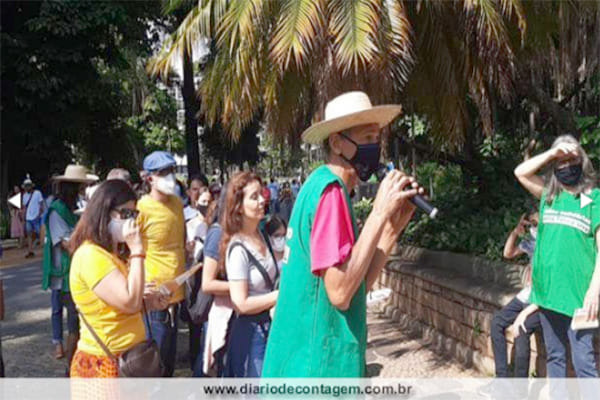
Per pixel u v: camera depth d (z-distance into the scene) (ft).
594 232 12.32
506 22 23.57
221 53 23.99
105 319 9.86
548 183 12.96
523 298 15.25
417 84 25.57
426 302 22.74
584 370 12.22
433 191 39.73
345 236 7.54
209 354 13.17
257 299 11.65
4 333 24.88
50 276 20.02
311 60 20.98
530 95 30.14
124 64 71.77
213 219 14.19
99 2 63.00
